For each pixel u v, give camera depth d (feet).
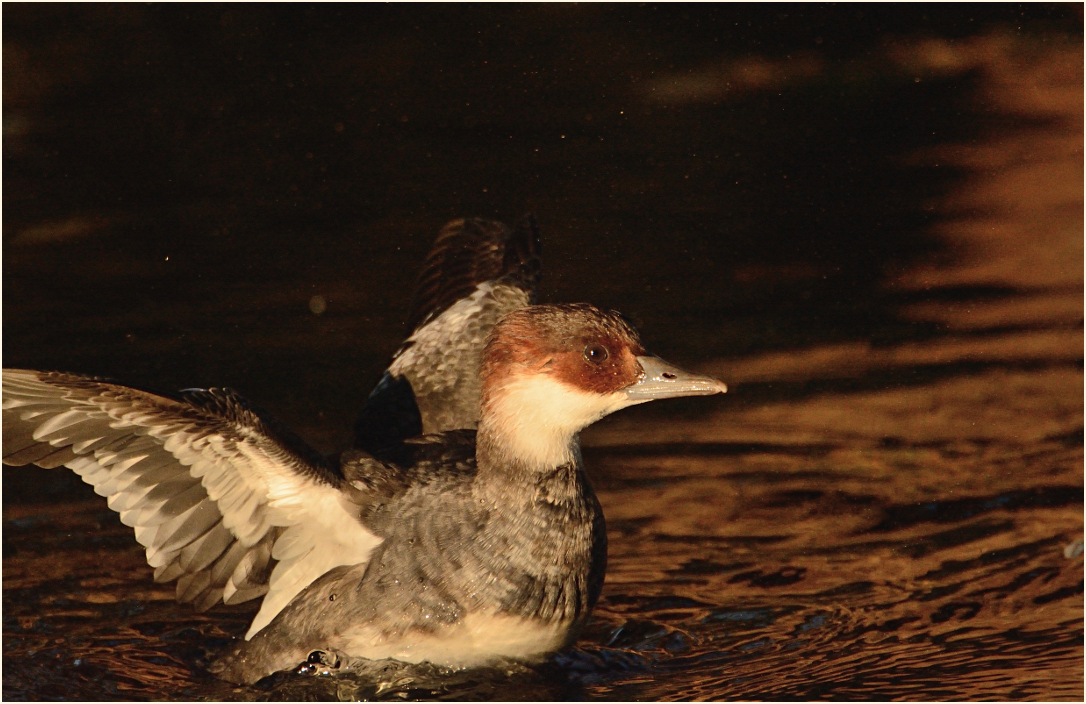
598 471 35.45
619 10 73.72
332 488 23.58
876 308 46.24
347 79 66.08
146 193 54.60
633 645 26.43
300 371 40.50
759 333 44.19
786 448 36.47
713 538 31.55
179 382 39.40
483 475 24.35
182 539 23.39
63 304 44.93
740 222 52.90
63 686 24.61
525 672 24.64
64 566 30.32
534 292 30.78
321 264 48.65
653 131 61.36
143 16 70.13
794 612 27.78
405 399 29.50
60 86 63.57
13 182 55.01
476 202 53.93
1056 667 24.75
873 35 72.18
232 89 64.13
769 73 67.05
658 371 24.61
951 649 25.75
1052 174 57.26
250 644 24.75
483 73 66.80
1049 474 34.09
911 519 32.12
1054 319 44.91
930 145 60.49
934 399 39.22
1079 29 72.59
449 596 23.70
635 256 49.75
